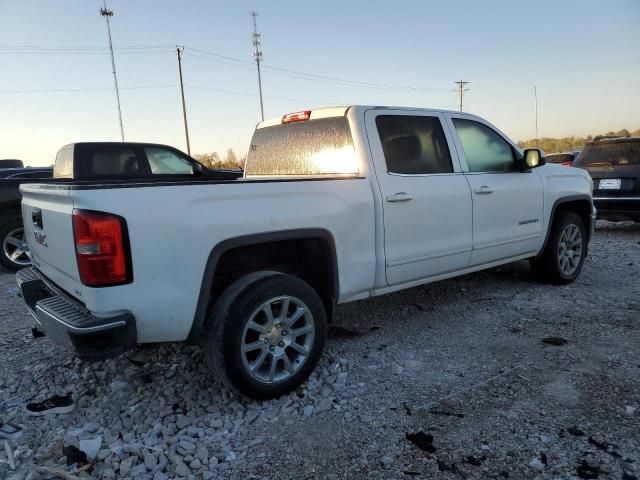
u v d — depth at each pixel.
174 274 2.80
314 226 3.36
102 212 2.58
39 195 3.19
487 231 4.62
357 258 3.65
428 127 4.32
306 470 2.49
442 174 4.28
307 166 4.32
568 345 3.86
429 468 2.45
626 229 9.80
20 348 4.18
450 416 2.91
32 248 3.61
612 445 2.56
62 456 2.62
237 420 2.95
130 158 7.60
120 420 2.97
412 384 3.33
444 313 4.75
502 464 2.46
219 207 2.96
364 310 4.91
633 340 3.89
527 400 3.05
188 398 3.19
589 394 3.08
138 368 3.65
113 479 2.44
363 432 2.79
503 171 4.86
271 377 3.12
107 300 2.63
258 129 4.97
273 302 3.13
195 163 8.30
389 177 3.88
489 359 3.68
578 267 5.66
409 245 4.00
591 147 9.08
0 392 3.36
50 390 3.39
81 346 2.61
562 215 5.48
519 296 5.18
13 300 5.76
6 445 2.72
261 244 3.38
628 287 5.41
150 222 2.71
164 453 2.63
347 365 3.65
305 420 2.94
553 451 2.53
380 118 4.02
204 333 3.03
